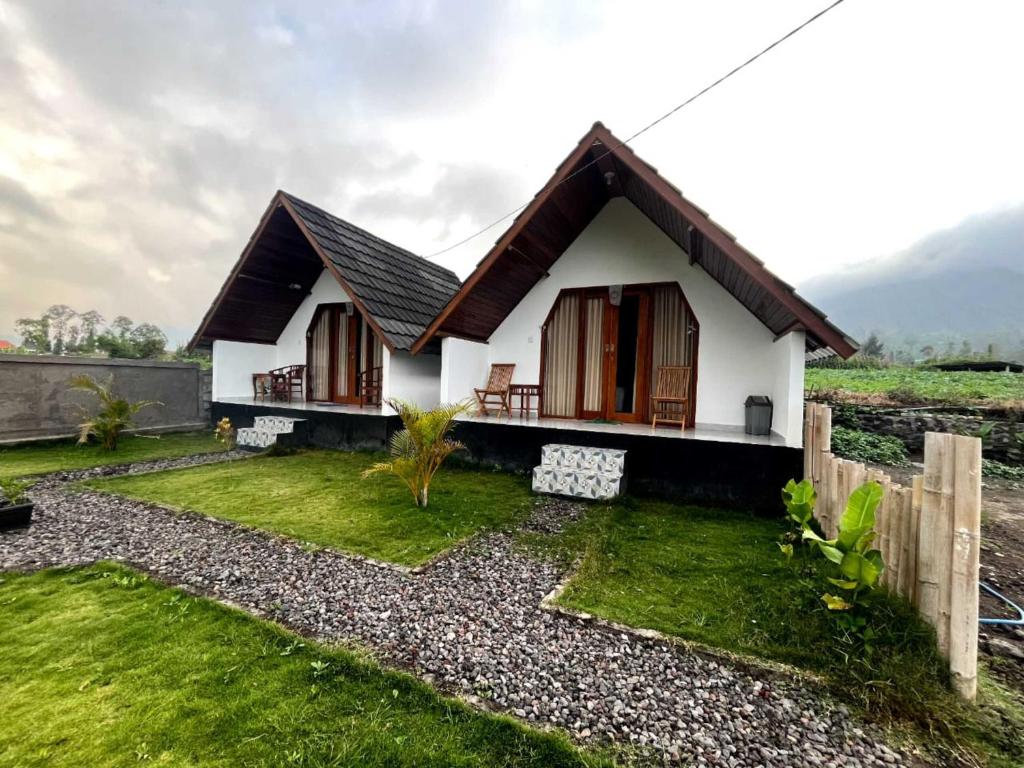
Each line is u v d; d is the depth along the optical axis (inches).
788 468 222.1
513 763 76.4
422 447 215.9
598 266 327.6
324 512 208.2
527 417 336.8
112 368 395.2
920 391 555.2
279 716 85.7
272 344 466.6
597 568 152.0
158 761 76.0
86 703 88.8
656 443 249.9
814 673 99.0
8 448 331.3
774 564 155.9
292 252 389.4
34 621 117.9
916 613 104.8
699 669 101.8
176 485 254.7
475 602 130.9
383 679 95.8
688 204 221.1
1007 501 274.4
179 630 113.7
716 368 297.0
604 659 105.0
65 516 201.9
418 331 371.2
